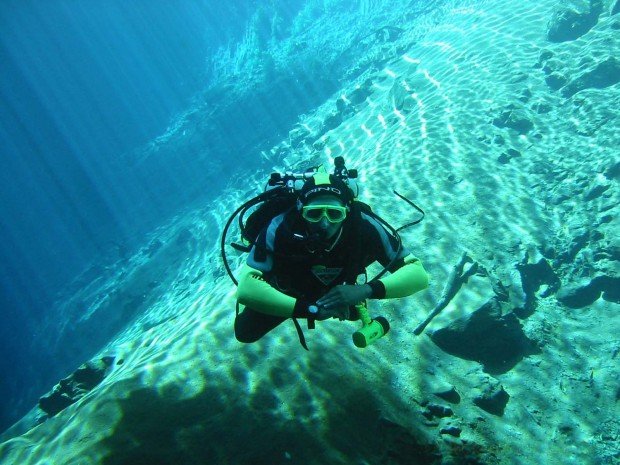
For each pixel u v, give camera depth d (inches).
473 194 241.8
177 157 1027.9
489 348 163.5
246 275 69.0
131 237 983.0
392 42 702.5
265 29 1307.8
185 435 108.0
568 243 209.2
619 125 254.2
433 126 323.3
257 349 140.4
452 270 187.3
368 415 123.0
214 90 1024.2
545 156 263.1
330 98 712.4
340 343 148.6
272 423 113.7
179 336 155.9
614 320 178.2
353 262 70.8
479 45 432.8
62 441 109.0
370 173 279.9
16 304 1334.9
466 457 117.5
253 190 621.9
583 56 322.7
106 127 2267.5
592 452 135.0
